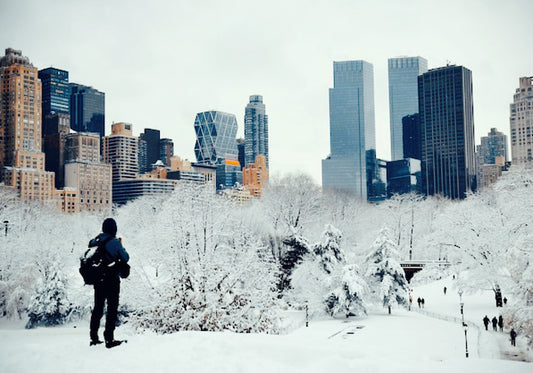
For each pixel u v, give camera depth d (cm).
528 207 4775
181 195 4000
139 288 2727
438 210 10819
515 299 4138
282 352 806
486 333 4300
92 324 845
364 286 5397
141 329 1778
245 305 1959
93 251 834
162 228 3444
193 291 1886
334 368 720
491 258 5434
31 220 7688
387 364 748
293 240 5875
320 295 5425
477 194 7931
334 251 5703
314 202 9112
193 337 898
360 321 5138
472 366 735
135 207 9938
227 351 805
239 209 6234
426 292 7650
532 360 3234
